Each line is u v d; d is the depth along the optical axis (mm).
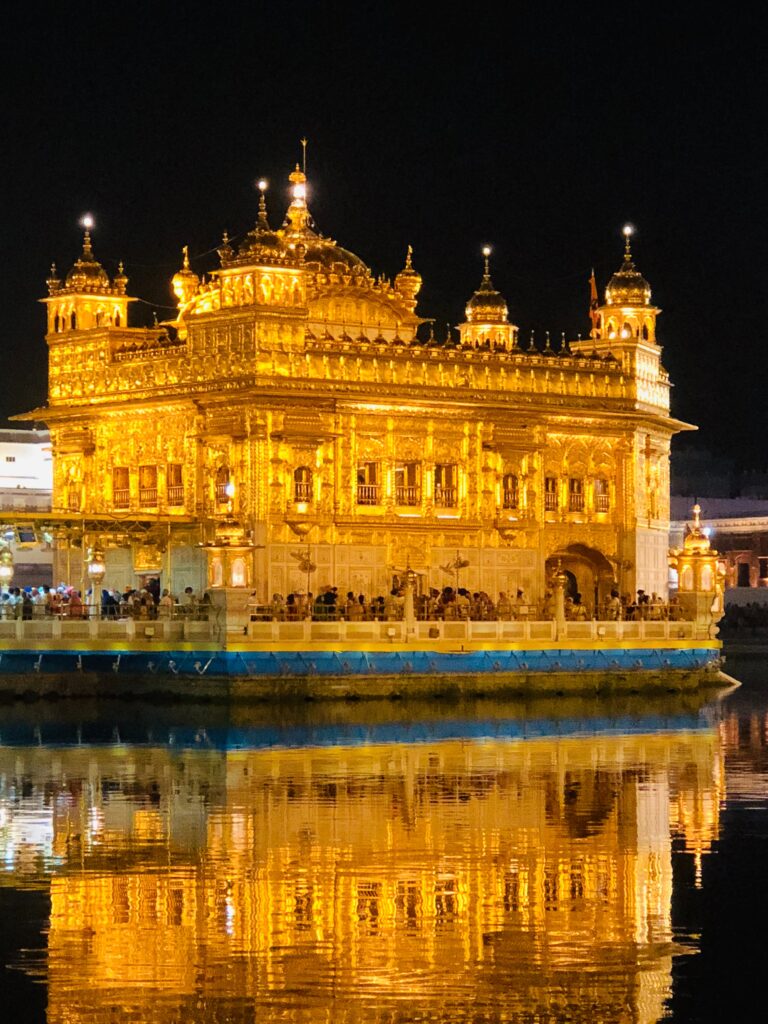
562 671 71062
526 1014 27531
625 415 80312
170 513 75625
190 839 38719
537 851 37594
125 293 82375
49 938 30953
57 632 66125
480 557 76375
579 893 33969
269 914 32281
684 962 29859
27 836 39156
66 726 59781
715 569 76062
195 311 76438
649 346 82312
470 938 30938
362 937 30906
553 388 78562
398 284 80125
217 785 46219
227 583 64938
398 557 74438
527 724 61500
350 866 36031
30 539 97625
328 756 51969
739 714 66438
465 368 76312
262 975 29016
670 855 37281
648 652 73500
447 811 42219
